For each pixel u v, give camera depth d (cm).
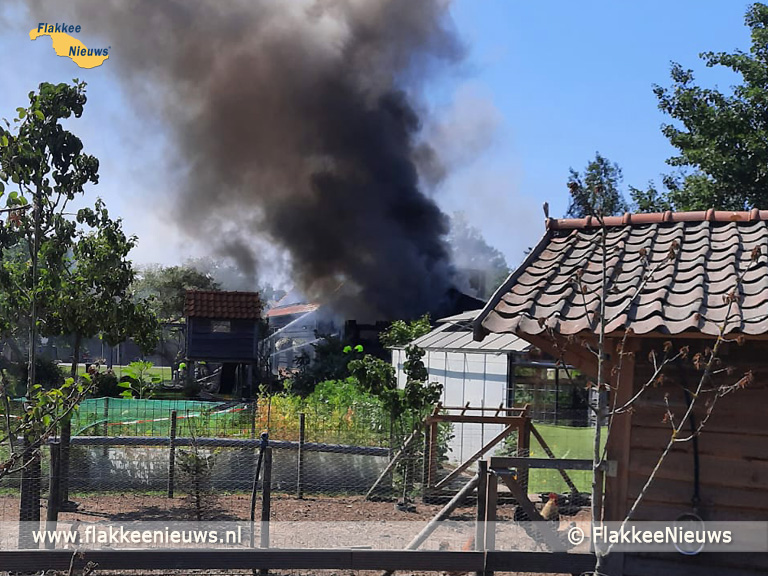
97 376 619
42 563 623
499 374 1728
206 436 1427
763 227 668
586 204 527
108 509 1031
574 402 1702
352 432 1452
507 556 630
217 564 634
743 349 587
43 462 1056
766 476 578
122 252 1066
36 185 836
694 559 599
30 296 901
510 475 655
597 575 519
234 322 3456
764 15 2464
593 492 519
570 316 593
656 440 605
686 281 607
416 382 1188
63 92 862
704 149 2416
